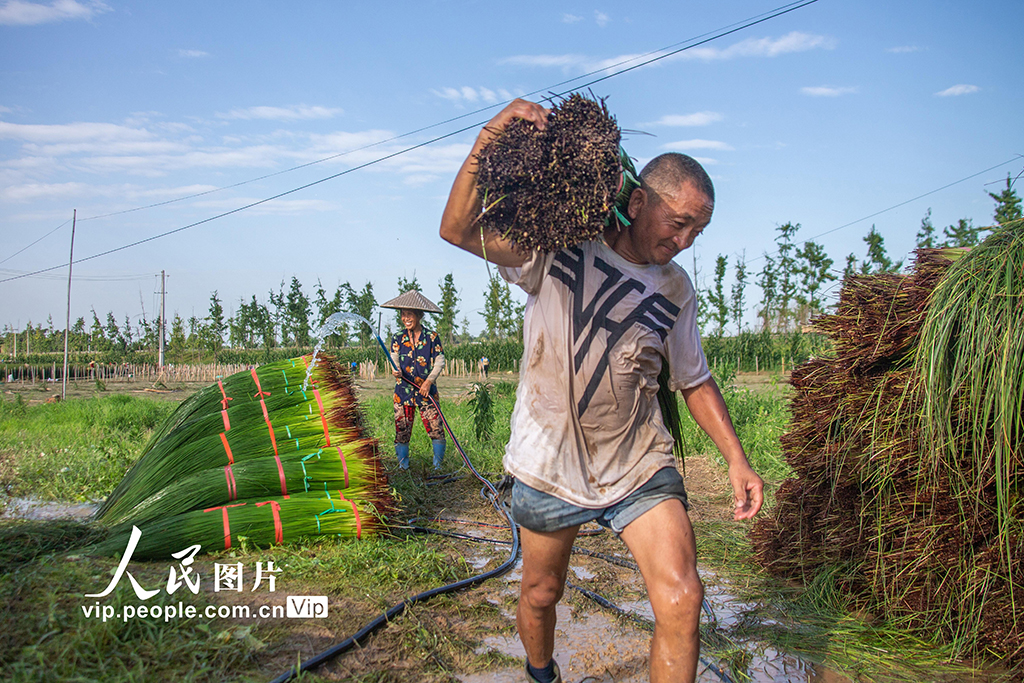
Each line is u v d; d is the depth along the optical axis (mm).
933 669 3102
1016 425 3041
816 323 4102
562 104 2004
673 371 2393
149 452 5035
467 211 2148
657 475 2223
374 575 3814
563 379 2207
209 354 40188
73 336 46344
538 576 2348
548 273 2244
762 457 7152
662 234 2166
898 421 3496
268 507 4266
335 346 35250
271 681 2619
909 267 3684
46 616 2742
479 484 6461
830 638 3408
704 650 3273
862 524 3693
